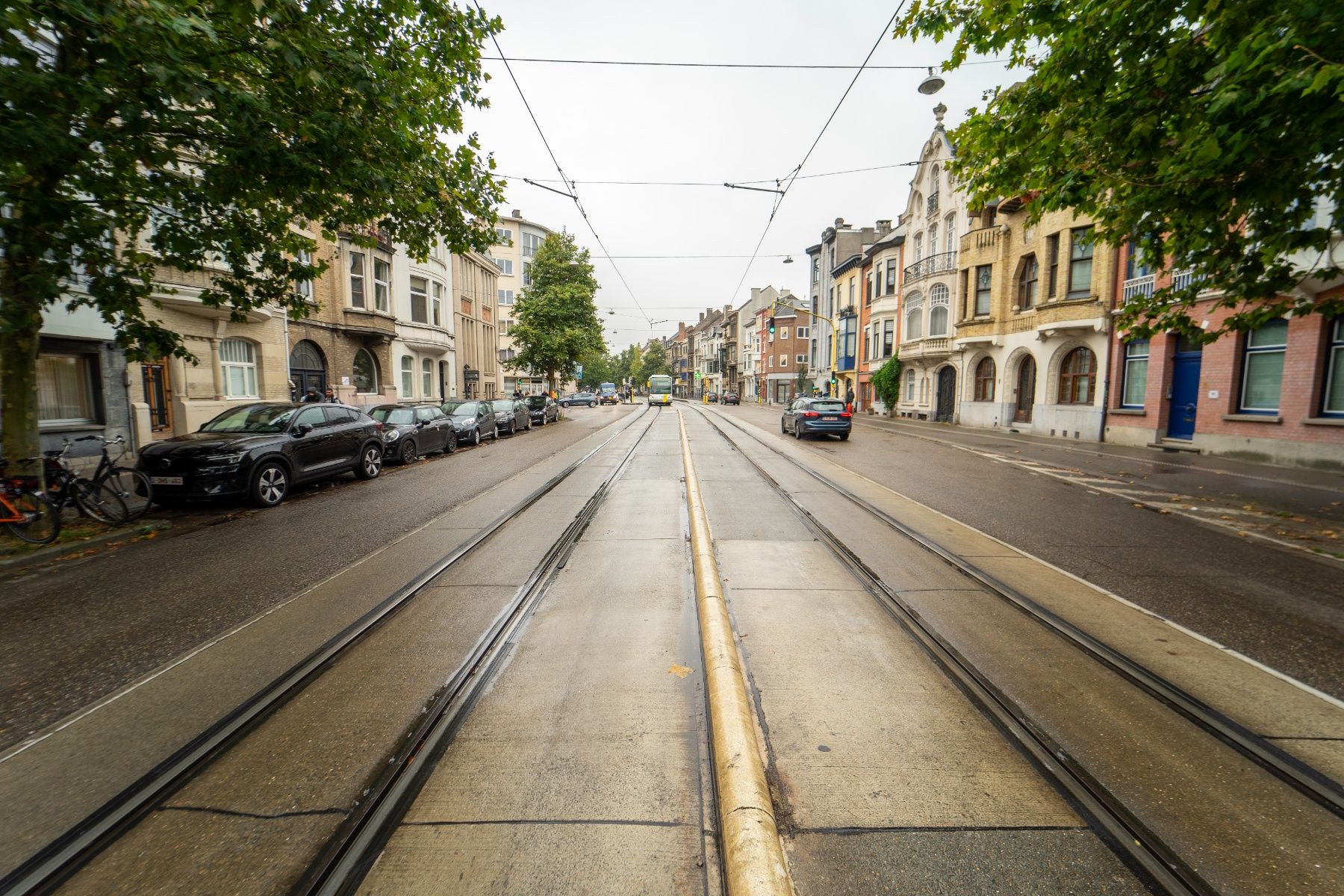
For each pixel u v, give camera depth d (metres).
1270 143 5.17
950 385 29.11
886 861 2.09
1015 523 7.25
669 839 2.19
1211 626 4.11
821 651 3.73
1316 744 2.76
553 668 3.54
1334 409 12.08
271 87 6.37
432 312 26.62
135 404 12.36
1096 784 2.48
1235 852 2.13
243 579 5.30
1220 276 7.36
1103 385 18.58
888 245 35.25
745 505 8.20
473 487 10.30
